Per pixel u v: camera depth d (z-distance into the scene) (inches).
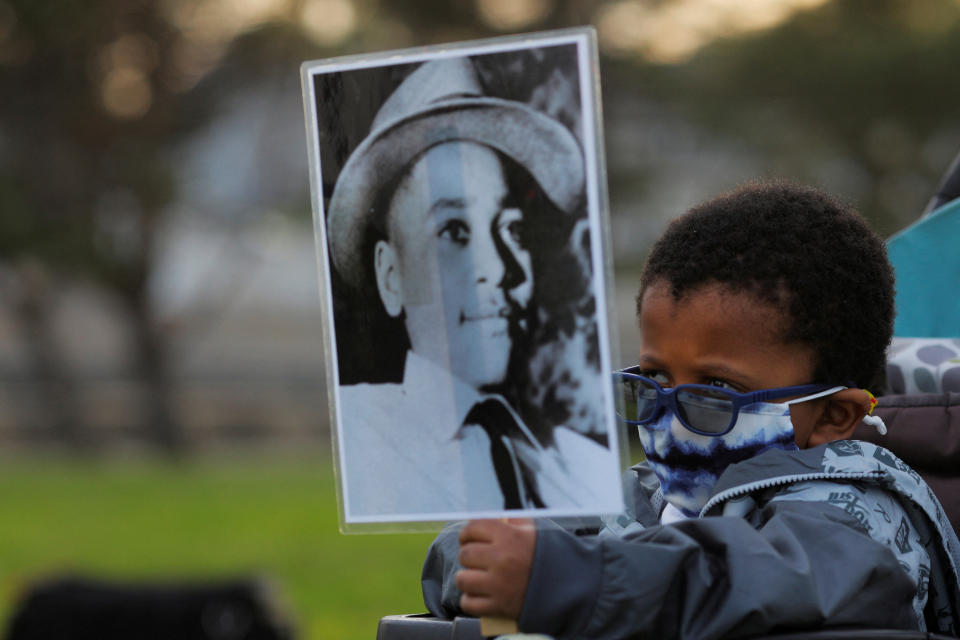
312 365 968.9
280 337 970.1
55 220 601.3
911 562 70.3
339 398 62.1
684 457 72.8
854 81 600.7
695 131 643.5
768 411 71.2
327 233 62.3
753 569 60.6
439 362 60.9
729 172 657.0
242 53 616.4
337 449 62.1
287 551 325.1
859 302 74.2
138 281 657.0
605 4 624.1
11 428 824.3
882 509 71.1
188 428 822.5
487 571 60.3
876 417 80.3
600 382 58.9
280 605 223.1
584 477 59.2
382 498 61.5
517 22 627.8
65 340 881.5
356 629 229.3
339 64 62.2
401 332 61.4
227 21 612.4
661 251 75.7
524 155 59.9
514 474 60.0
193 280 858.8
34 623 211.5
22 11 569.3
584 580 60.2
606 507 58.9
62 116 601.3
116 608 212.1
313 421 916.0
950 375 89.7
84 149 608.1
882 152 633.6
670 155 657.6
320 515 398.0
